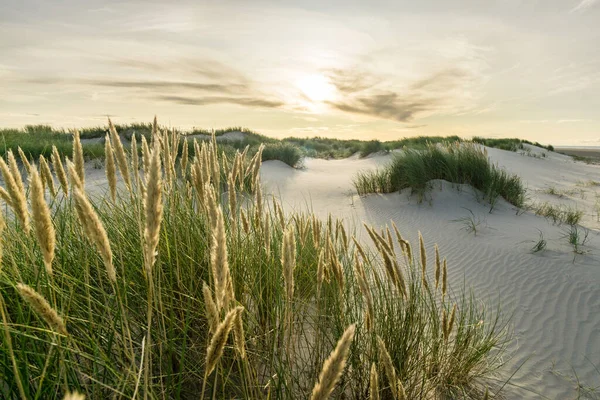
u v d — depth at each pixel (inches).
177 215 105.3
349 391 86.1
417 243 257.9
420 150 463.5
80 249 81.4
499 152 890.7
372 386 41.0
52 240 36.1
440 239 263.6
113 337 65.5
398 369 85.0
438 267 87.0
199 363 76.2
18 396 53.6
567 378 117.3
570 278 190.7
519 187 387.9
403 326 92.8
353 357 83.4
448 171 388.8
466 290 182.9
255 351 77.7
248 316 80.4
